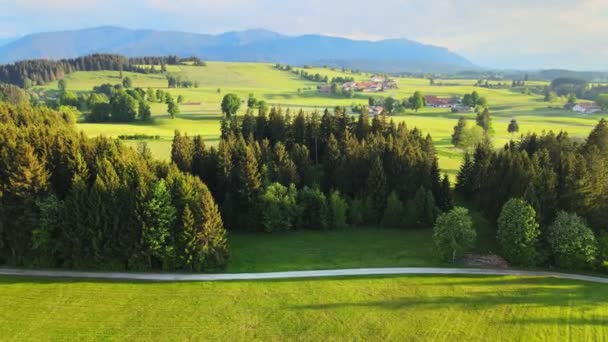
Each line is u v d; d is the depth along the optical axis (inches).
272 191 2874.0
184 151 3159.5
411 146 3253.0
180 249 2281.0
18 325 1785.2
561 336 1728.6
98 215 2214.6
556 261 2321.6
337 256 2481.5
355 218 2967.5
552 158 3048.7
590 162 2640.3
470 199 3329.2
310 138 3735.2
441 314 1878.7
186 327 1797.5
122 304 1941.4
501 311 1894.7
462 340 1718.8
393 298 1999.3
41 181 2288.4
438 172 3216.0
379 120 3907.5
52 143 2498.8
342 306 1939.0
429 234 2829.7
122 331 1768.0
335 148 3294.8
